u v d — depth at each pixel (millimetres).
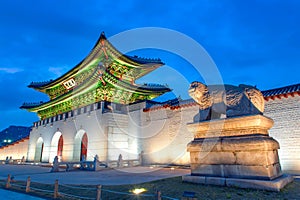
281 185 7406
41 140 36438
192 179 9047
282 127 16344
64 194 9453
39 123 37531
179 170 18188
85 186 10875
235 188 7691
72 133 29359
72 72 30156
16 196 10000
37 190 10930
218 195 7039
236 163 8211
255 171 7727
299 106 15883
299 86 16641
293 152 15508
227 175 8328
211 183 8414
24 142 40781
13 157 41531
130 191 8852
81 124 28375
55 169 20391
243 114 8688
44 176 16312
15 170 22344
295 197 6555
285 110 16469
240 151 8195
